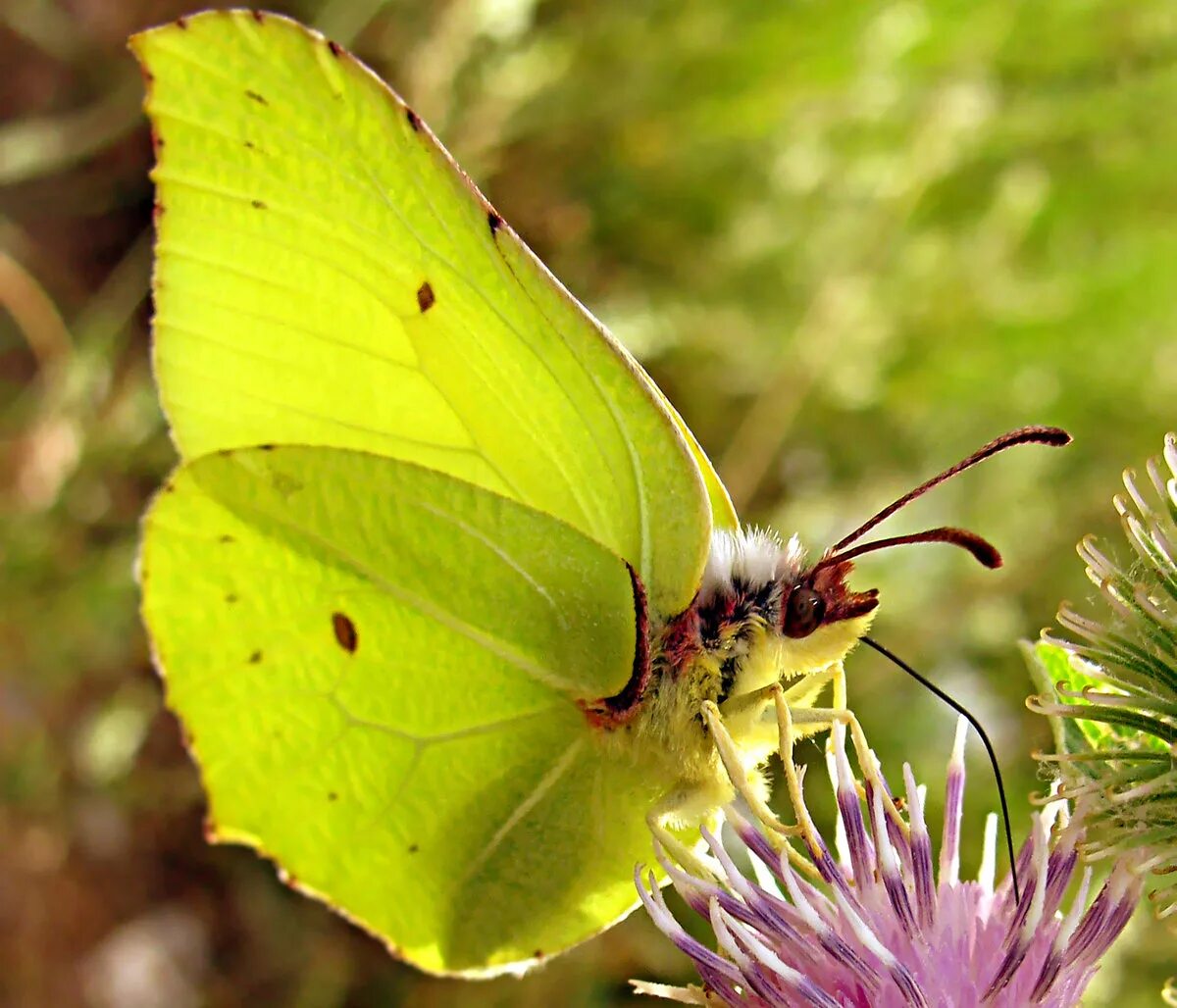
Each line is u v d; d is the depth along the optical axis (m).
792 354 0.16
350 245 0.10
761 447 0.16
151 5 0.19
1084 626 0.10
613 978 0.14
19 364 0.18
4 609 0.16
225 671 0.10
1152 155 0.17
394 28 0.17
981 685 0.15
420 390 0.11
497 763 0.10
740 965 0.09
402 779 0.11
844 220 0.17
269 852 0.11
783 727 0.10
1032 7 0.17
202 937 0.16
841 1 0.17
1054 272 0.17
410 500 0.10
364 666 0.10
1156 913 0.10
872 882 0.10
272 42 0.10
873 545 0.10
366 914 0.11
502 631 0.10
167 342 0.11
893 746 0.15
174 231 0.11
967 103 0.17
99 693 0.16
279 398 0.11
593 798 0.10
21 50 0.19
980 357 0.17
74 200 0.19
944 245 0.17
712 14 0.17
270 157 0.10
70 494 0.16
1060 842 0.10
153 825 0.16
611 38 0.17
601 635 0.10
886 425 0.17
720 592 0.10
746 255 0.17
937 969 0.09
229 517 0.10
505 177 0.17
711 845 0.10
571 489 0.10
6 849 0.16
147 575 0.10
